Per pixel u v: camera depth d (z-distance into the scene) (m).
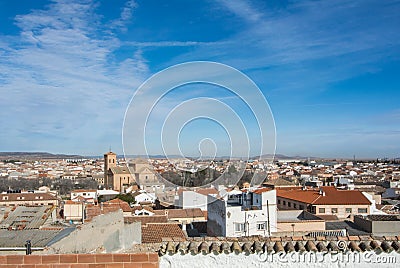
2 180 93.44
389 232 22.61
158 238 17.53
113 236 10.88
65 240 8.51
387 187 77.06
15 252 8.16
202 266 6.64
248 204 26.39
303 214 31.11
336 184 73.88
